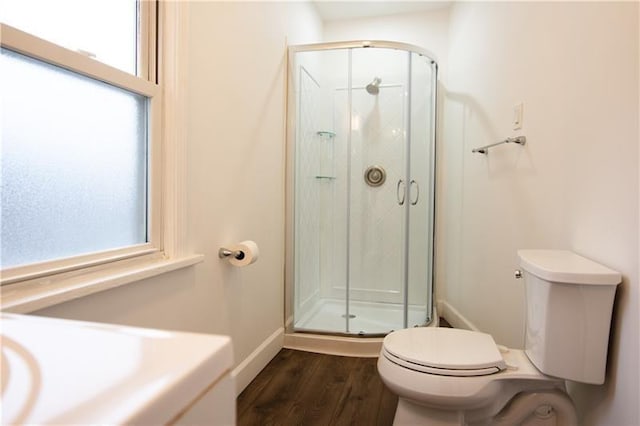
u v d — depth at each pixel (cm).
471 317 242
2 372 37
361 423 152
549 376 114
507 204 188
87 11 104
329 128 286
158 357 38
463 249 259
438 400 114
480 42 232
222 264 162
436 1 291
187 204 136
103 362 37
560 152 141
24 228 85
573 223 132
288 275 238
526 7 170
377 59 267
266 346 208
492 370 116
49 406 30
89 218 103
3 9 81
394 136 280
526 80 169
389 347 127
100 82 106
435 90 271
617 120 108
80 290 90
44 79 89
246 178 185
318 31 310
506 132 191
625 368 102
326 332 233
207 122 149
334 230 288
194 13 139
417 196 274
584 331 108
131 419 29
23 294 82
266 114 208
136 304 111
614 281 104
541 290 114
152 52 127
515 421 121
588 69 124
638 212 99
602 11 116
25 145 85
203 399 37
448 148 298
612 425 106
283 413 159
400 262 279
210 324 153
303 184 262
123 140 115
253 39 190
